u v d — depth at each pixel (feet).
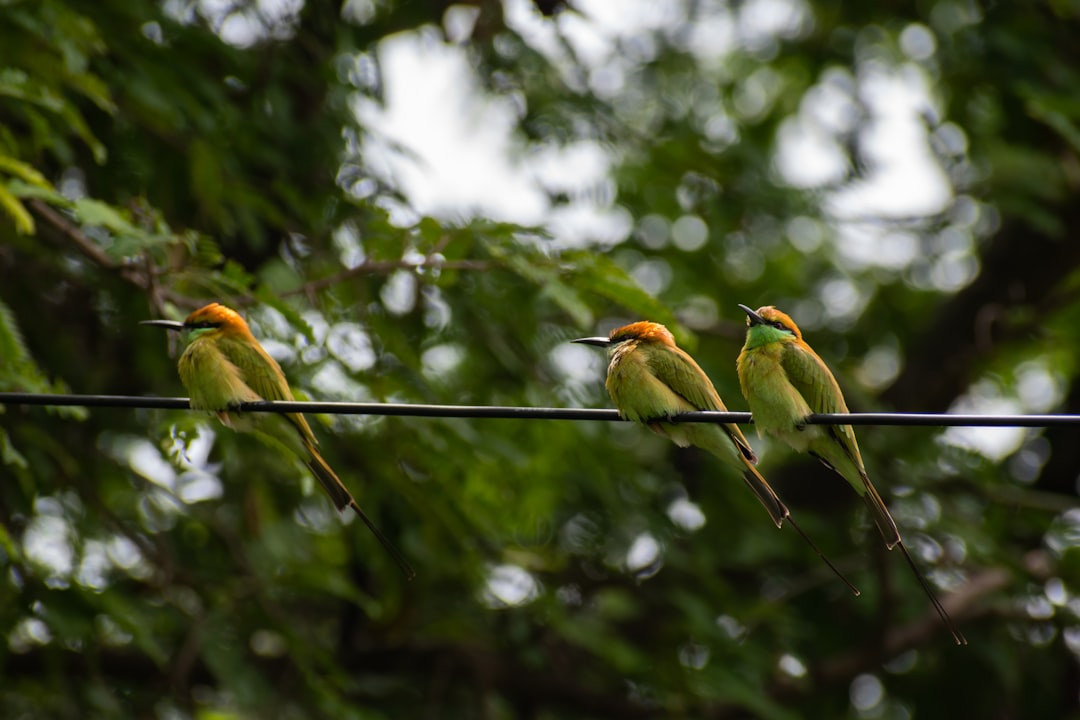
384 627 46.98
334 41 46.09
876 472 53.62
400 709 53.36
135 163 40.55
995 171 56.13
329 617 56.18
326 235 45.21
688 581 54.54
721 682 50.11
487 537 44.80
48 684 43.55
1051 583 54.80
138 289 40.70
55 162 42.34
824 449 32.14
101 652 49.34
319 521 50.06
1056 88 53.62
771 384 31.60
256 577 45.50
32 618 39.17
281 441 32.68
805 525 56.49
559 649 55.47
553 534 53.93
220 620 44.78
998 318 59.77
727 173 57.00
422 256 36.63
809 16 62.28
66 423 44.57
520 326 47.70
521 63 49.57
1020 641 56.39
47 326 45.27
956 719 59.41
